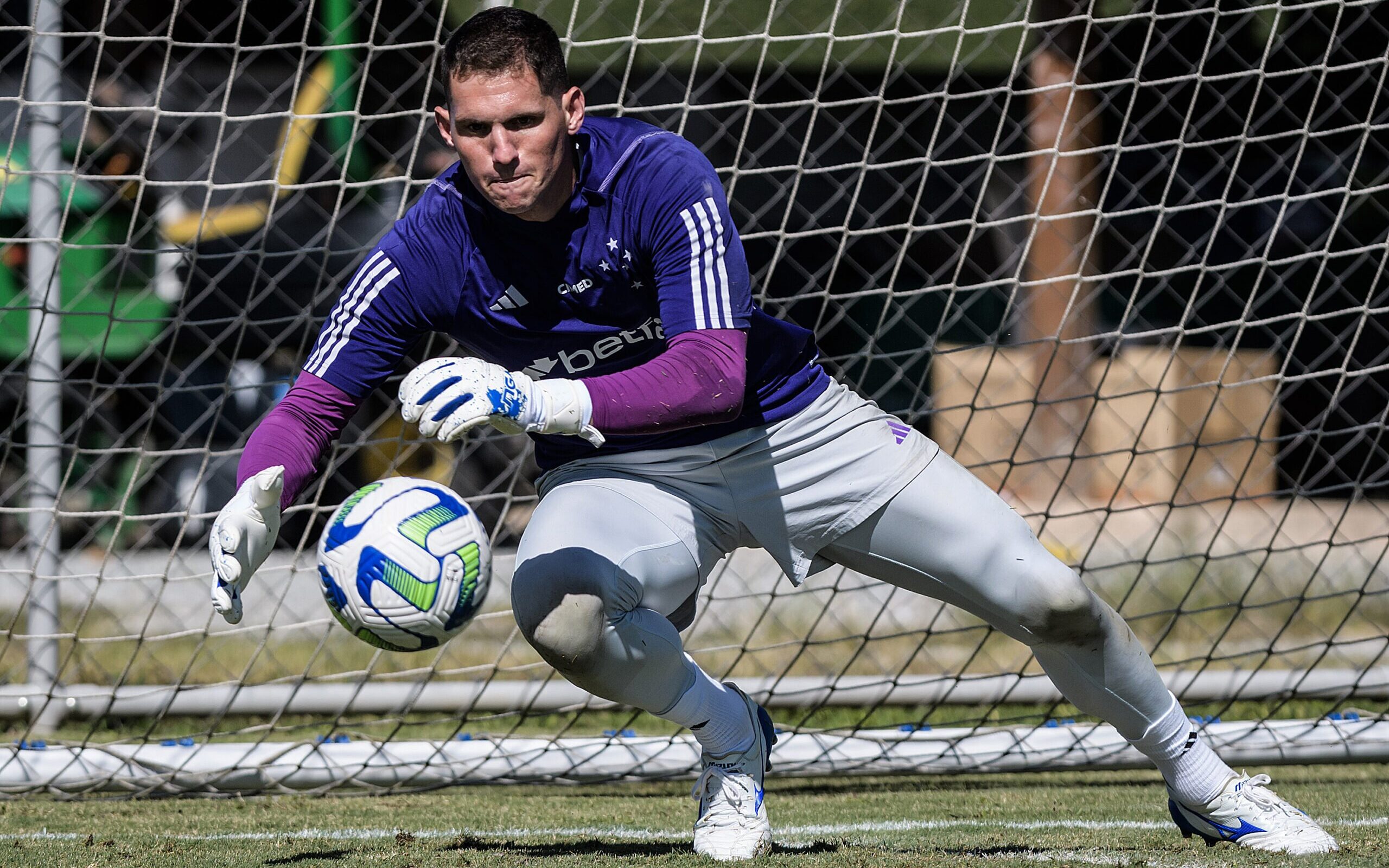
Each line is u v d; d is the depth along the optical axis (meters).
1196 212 43.06
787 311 15.05
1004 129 38.12
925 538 9.04
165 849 10.17
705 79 33.72
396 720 15.43
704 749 9.43
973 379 35.66
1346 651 21.33
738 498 9.18
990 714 15.69
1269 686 15.34
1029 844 10.07
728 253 8.21
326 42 25.55
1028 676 14.73
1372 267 42.62
